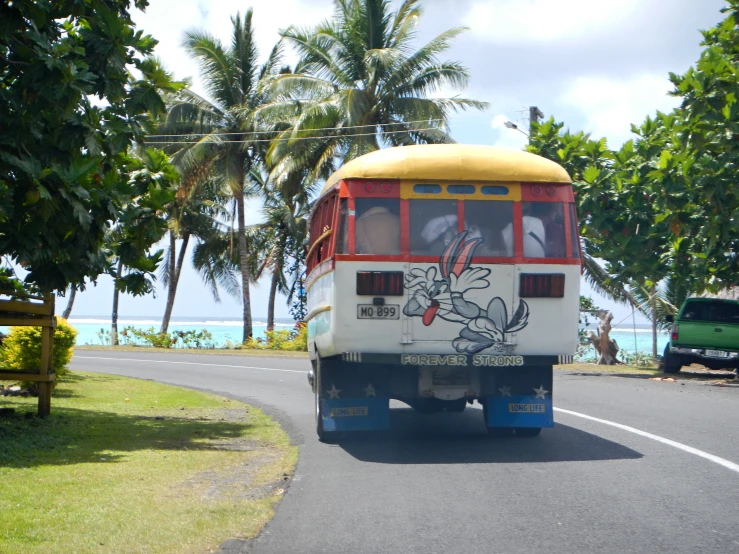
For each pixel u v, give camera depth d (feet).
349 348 31.55
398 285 31.68
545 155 77.77
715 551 19.16
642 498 24.38
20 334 52.95
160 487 25.91
